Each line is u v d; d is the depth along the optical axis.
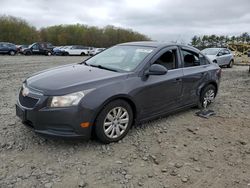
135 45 5.32
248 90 9.02
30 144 4.06
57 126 3.71
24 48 33.97
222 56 18.03
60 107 3.67
